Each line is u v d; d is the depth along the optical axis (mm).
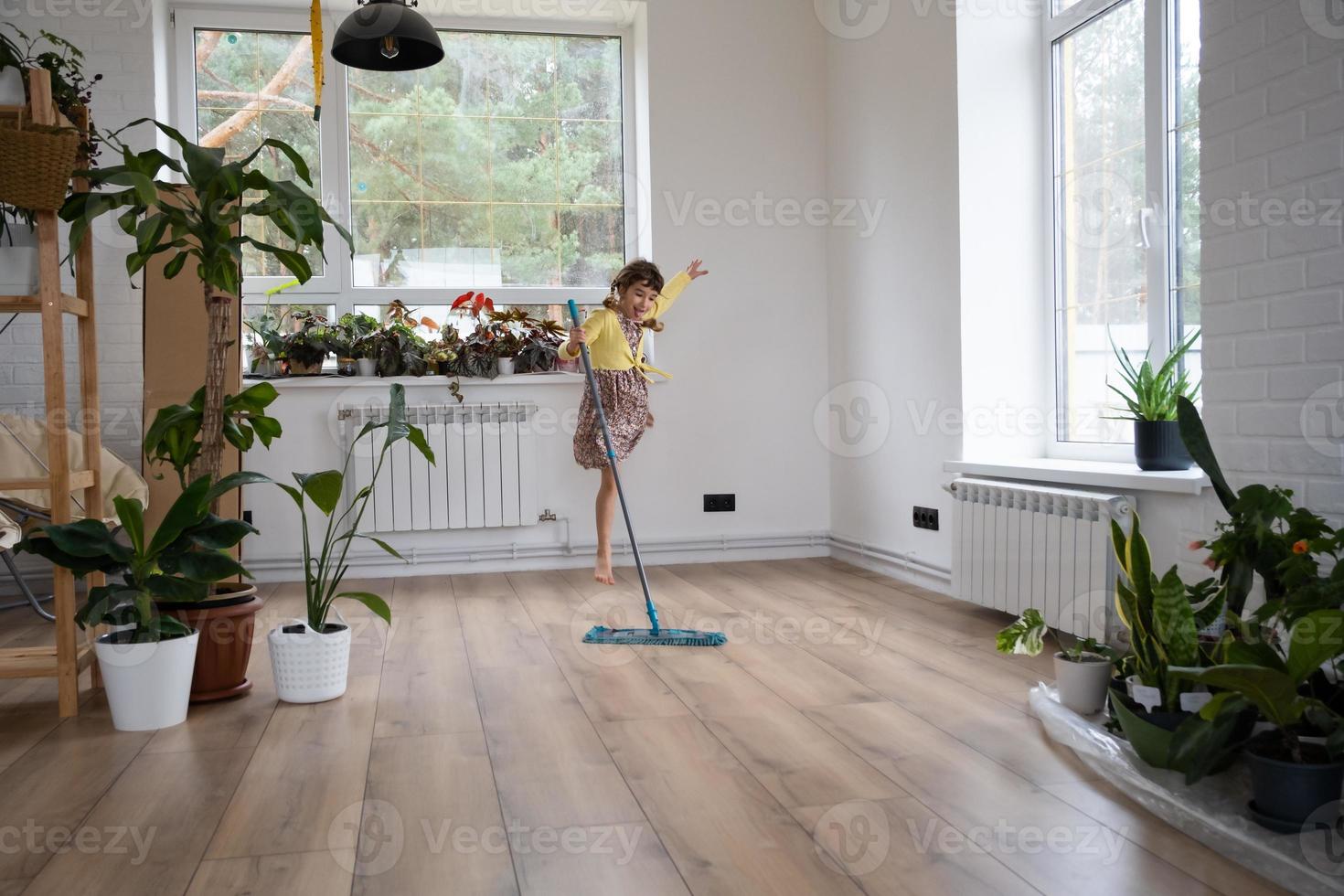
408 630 3408
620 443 4125
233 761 2129
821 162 4883
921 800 1856
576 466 4684
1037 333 3689
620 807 1840
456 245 4867
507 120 4898
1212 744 1683
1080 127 3459
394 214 4816
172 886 1544
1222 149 2418
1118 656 2309
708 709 2447
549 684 2707
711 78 4770
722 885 1528
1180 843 1669
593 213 4980
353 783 1987
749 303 4820
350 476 4402
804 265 4871
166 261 4020
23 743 2273
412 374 4516
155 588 2406
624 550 4703
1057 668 2342
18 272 2547
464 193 4871
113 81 4258
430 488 4484
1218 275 2445
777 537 4859
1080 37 3447
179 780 2014
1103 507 2770
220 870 1597
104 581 2936
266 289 4680
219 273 2623
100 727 2396
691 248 4762
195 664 2564
